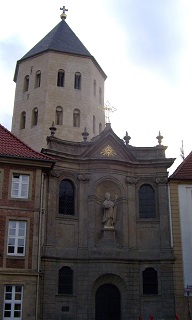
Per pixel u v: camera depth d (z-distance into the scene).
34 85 52.03
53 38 54.66
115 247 39.88
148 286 39.38
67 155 41.75
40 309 36.22
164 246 40.25
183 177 42.16
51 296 36.94
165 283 38.94
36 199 36.88
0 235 34.91
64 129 49.28
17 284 34.09
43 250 37.84
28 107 51.38
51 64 51.72
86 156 42.31
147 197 42.75
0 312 33.00
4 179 36.53
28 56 54.00
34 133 49.31
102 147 43.06
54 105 49.97
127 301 38.34
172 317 37.78
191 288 37.88
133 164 43.12
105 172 41.94
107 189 42.50
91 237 39.84
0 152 37.19
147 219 41.56
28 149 39.16
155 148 43.94
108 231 40.38
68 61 52.66
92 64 54.47
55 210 39.78
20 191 36.88
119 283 39.16
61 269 38.69
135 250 40.22
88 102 51.78
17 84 54.25
